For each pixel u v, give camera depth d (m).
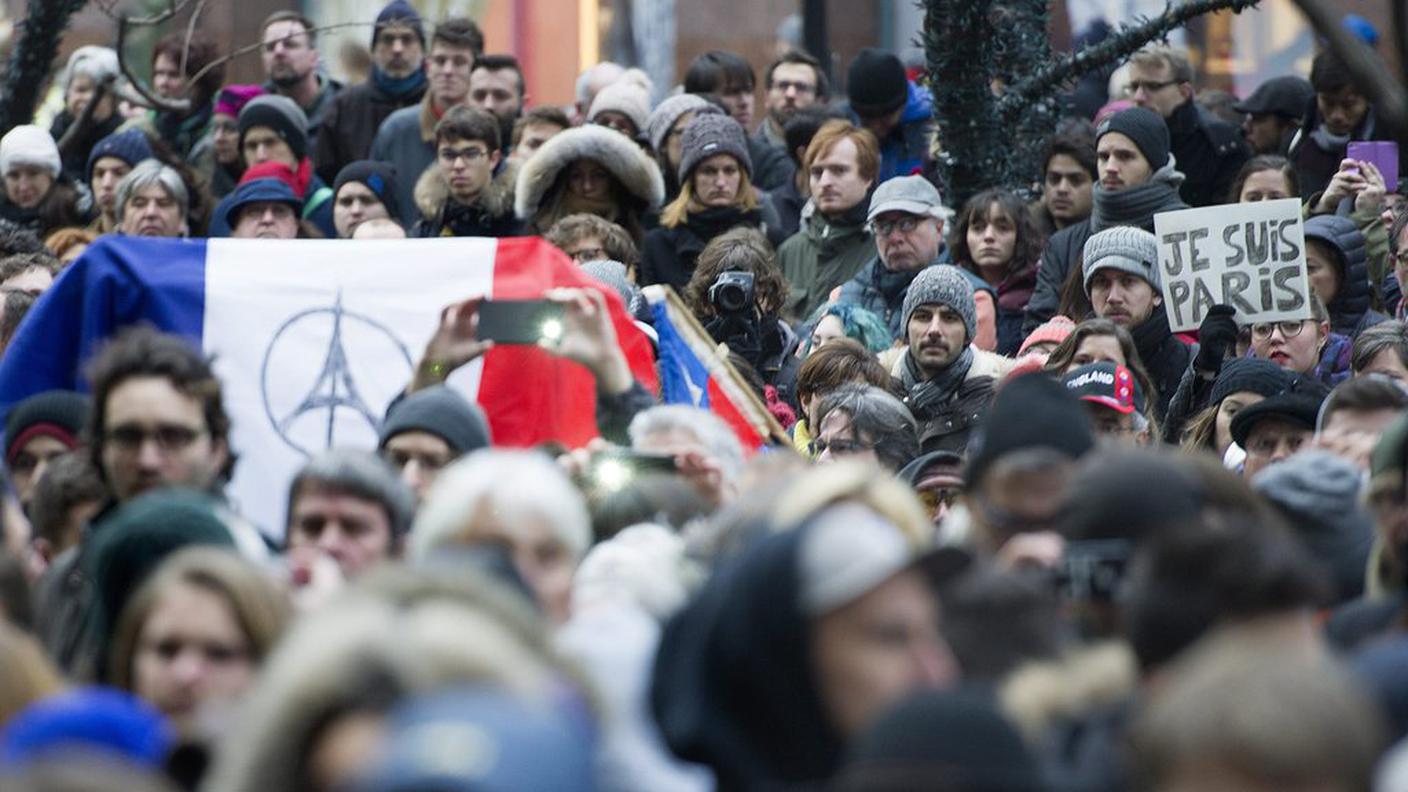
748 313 24.11
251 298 19.27
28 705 11.03
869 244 27.64
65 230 29.17
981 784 8.27
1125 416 19.78
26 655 11.15
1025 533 12.97
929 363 23.27
